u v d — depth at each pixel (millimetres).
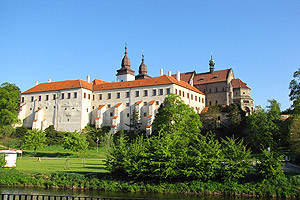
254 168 44562
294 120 58750
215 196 38969
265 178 40219
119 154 45094
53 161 66875
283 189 38844
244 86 117250
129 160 43688
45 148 92125
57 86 115875
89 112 111562
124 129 104625
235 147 42188
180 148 43750
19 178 46062
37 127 111500
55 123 111375
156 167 41844
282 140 74875
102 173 46156
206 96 122188
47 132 104062
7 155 51438
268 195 38625
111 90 110062
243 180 40906
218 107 105812
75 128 107375
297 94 59250
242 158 41156
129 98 106125
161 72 114438
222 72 123500
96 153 83062
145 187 41625
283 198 38000
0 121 106812
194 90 113375
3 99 110500
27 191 41625
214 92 120375
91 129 106188
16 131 105125
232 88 118125
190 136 75250
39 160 68625
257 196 38656
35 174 47344
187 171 41094
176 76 117875
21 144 85938
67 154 81750
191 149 44094
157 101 101250
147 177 43125
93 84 120062
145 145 45312
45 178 46125
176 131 75125
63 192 41219
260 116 75750
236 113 95375
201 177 41562
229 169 40906
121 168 44375
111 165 44594
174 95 84750
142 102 103125
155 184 41938
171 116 80125
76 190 42656
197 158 41406
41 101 115875
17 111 116812
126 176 44375
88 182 44031
